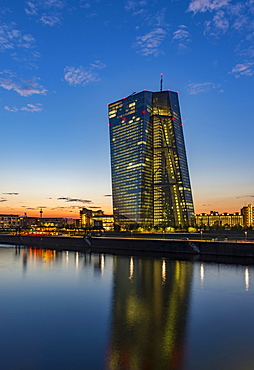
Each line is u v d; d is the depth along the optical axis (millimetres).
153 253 125750
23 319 40531
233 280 65812
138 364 27750
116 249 148125
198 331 35781
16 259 110438
